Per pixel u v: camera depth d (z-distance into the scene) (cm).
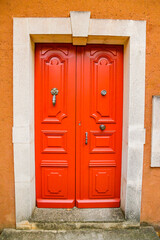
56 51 221
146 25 201
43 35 200
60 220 212
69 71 223
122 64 225
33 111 221
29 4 195
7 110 206
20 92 202
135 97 206
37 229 212
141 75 204
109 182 234
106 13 197
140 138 209
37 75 221
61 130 229
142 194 217
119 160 233
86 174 234
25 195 212
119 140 231
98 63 224
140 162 212
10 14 196
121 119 229
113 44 222
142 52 202
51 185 232
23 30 196
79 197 235
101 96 226
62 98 225
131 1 198
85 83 225
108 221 213
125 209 216
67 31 197
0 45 199
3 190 212
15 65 199
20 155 208
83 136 229
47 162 231
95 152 231
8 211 215
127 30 199
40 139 229
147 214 219
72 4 195
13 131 205
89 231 210
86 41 210
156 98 206
